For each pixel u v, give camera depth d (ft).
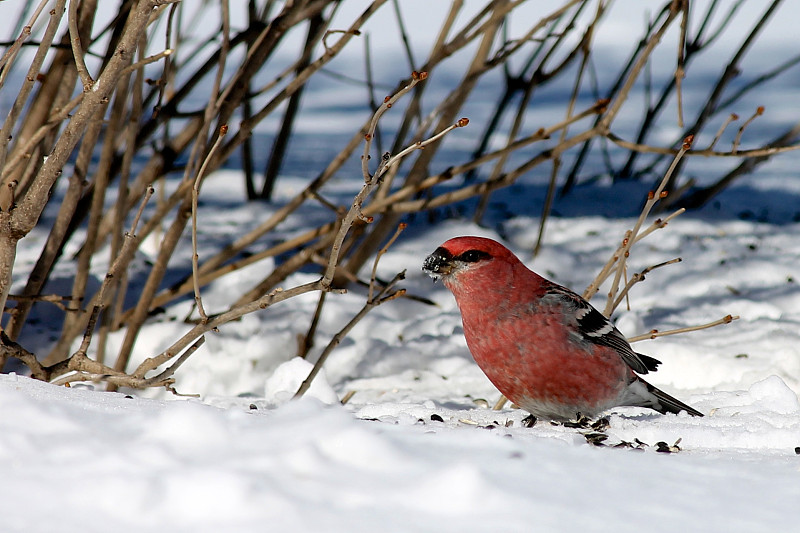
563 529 11.91
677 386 32.01
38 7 23.40
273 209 51.80
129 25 22.82
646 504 13.21
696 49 47.80
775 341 34.14
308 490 12.54
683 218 49.78
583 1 35.81
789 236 47.67
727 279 42.24
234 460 13.32
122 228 32.35
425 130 38.01
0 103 65.67
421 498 12.45
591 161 66.18
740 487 14.48
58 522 11.53
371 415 24.61
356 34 30.94
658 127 77.82
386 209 35.94
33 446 13.84
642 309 39.19
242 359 34.86
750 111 84.02
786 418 23.59
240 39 35.73
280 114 90.02
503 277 23.97
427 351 36.01
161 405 18.54
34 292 29.17
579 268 43.75
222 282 41.81
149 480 12.21
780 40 135.33
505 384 24.71
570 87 99.76
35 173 27.96
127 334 32.58
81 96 25.32
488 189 34.96
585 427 23.41
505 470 14.02
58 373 25.53
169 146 36.37
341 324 38.19
